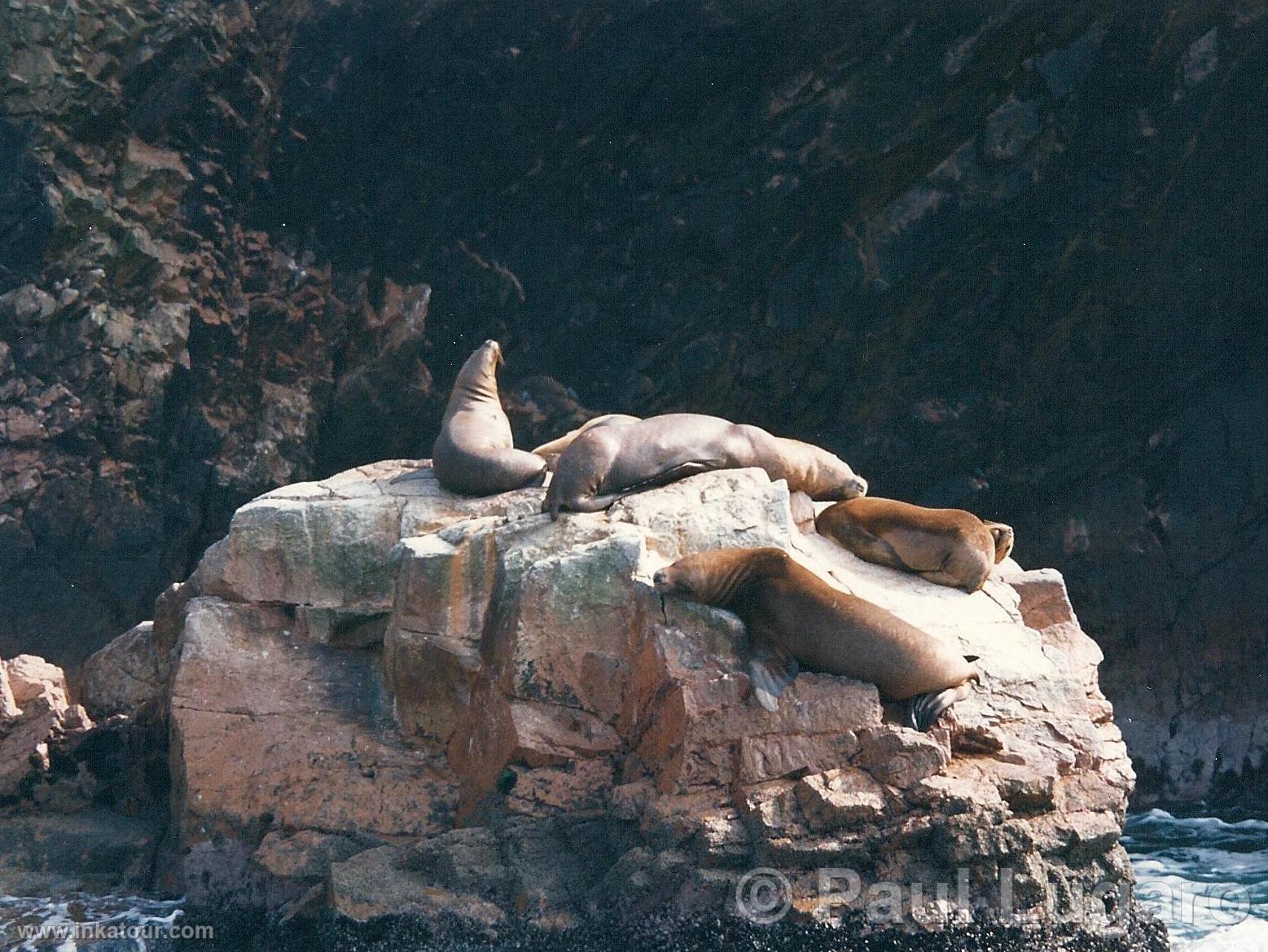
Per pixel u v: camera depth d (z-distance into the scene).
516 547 8.77
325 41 17.89
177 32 16.80
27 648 16.14
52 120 16.25
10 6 16.00
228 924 8.24
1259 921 9.68
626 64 17.95
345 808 8.59
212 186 17.42
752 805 7.37
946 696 7.71
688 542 8.60
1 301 16.09
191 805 8.71
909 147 18.50
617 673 8.24
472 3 17.78
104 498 16.59
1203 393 21.19
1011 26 17.92
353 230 18.39
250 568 9.49
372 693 9.23
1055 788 7.67
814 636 7.74
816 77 18.14
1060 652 8.82
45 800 9.72
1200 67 18.44
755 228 18.64
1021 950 7.25
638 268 18.92
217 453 17.28
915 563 9.08
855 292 18.89
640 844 7.59
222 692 9.12
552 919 7.42
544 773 8.10
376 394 18.31
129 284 16.77
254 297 17.73
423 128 18.23
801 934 7.12
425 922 7.48
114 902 8.55
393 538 9.42
